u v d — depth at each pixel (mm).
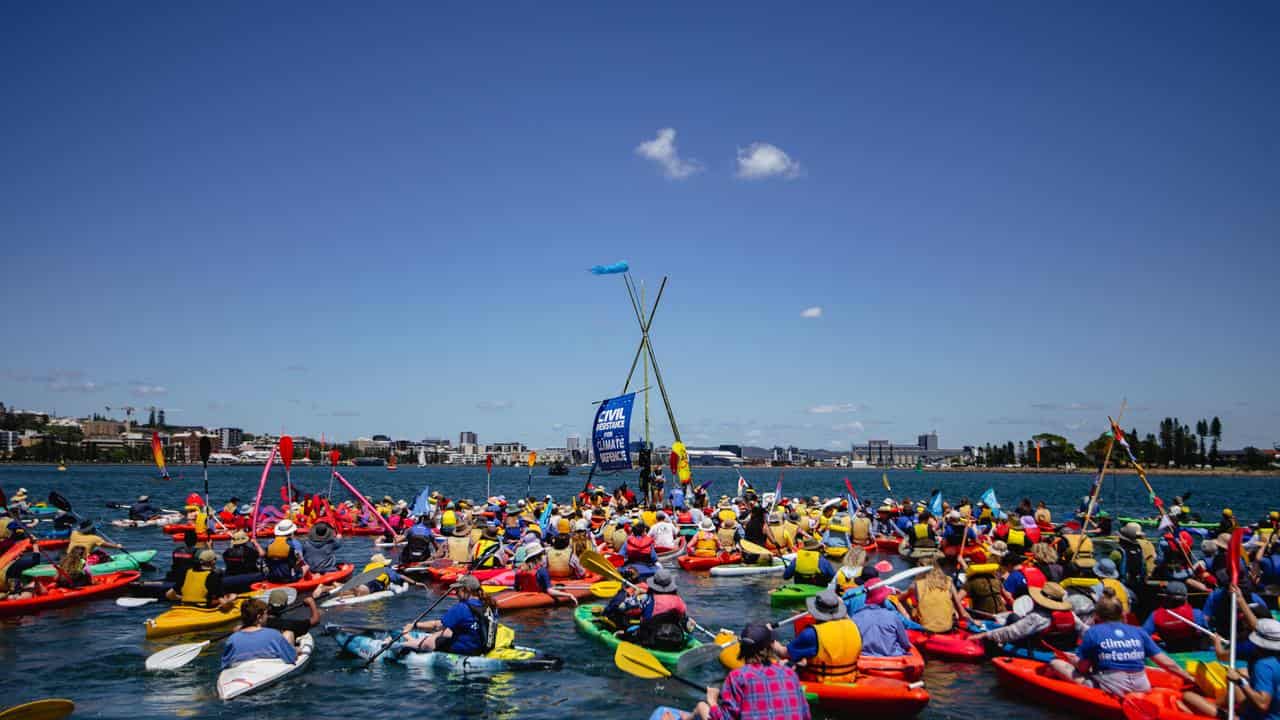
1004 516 34094
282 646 12477
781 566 24406
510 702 11531
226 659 12219
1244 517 53844
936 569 14430
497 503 34438
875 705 10383
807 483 135875
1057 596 12703
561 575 19594
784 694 7852
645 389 40125
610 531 25188
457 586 13734
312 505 33250
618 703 11531
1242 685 9016
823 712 10688
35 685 12164
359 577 16609
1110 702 10305
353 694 11797
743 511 33281
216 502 58750
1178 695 10047
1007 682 11859
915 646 13773
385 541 31344
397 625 16375
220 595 16250
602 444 38281
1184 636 12805
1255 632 9062
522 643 14859
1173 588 12836
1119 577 16062
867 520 29328
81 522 26844
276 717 10836
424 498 28156
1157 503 18609
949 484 135875
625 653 11914
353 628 14562
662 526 26953
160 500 60781
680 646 13430
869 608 12039
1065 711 10922
